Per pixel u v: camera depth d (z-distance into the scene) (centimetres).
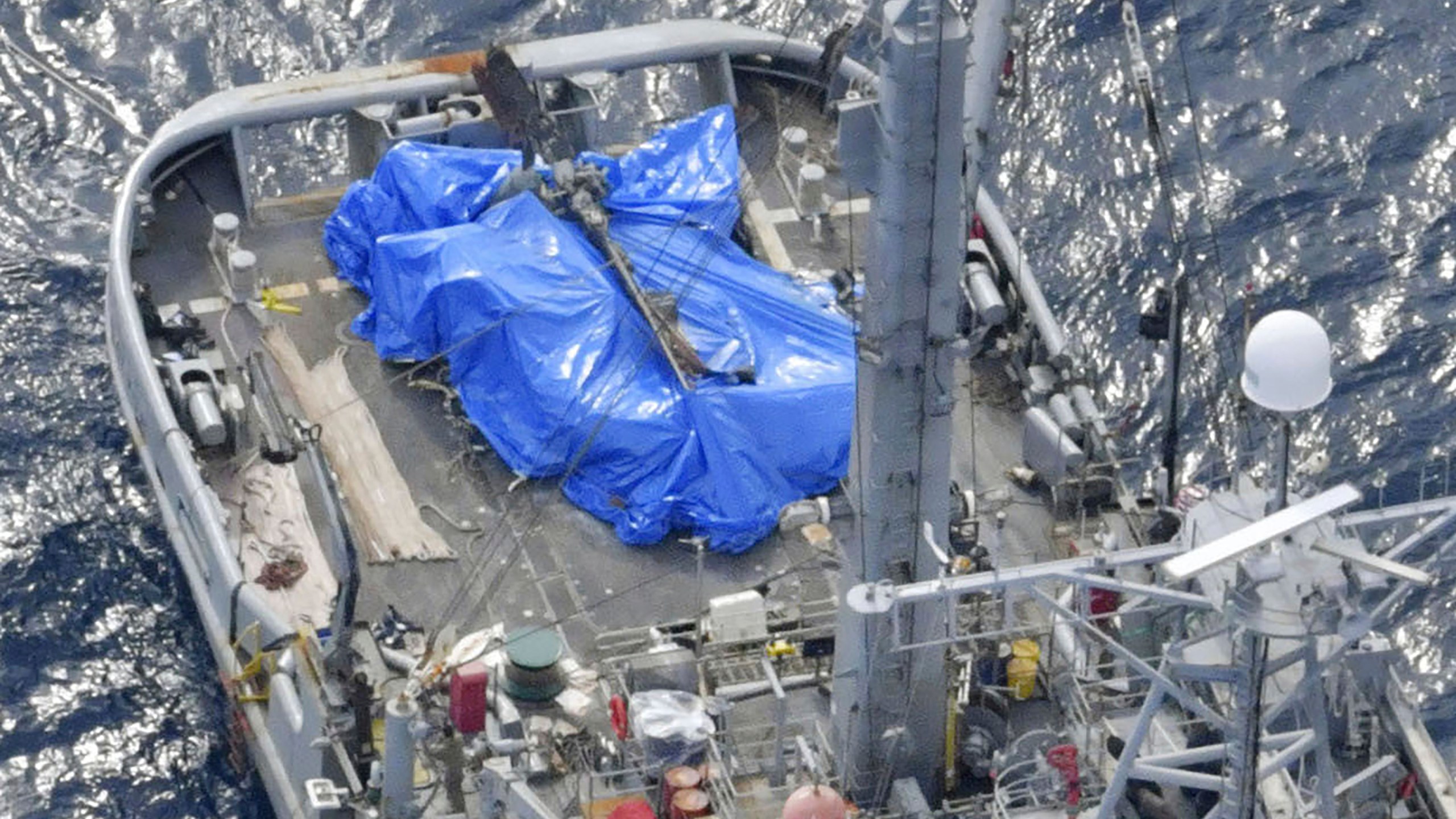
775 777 9638
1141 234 12712
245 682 10275
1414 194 12850
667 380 10894
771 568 10569
